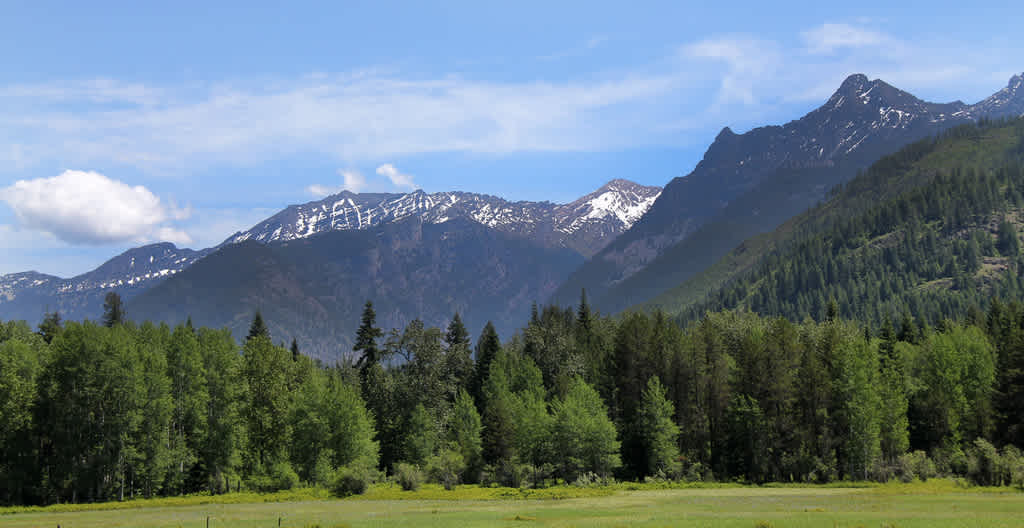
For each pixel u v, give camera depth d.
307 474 106.19
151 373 98.31
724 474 109.56
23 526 62.12
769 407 108.94
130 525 60.59
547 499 84.00
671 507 69.06
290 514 68.75
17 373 95.19
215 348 112.06
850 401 103.06
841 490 86.94
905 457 98.56
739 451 109.25
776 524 51.84
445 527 55.06
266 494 93.94
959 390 105.94
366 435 111.88
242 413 112.50
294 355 149.50
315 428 107.88
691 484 99.75
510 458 110.19
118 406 95.00
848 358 105.75
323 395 111.75
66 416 93.44
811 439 107.62
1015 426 93.00
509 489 99.50
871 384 103.88
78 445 93.56
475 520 60.34
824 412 106.25
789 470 104.19
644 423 110.31
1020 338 97.12
